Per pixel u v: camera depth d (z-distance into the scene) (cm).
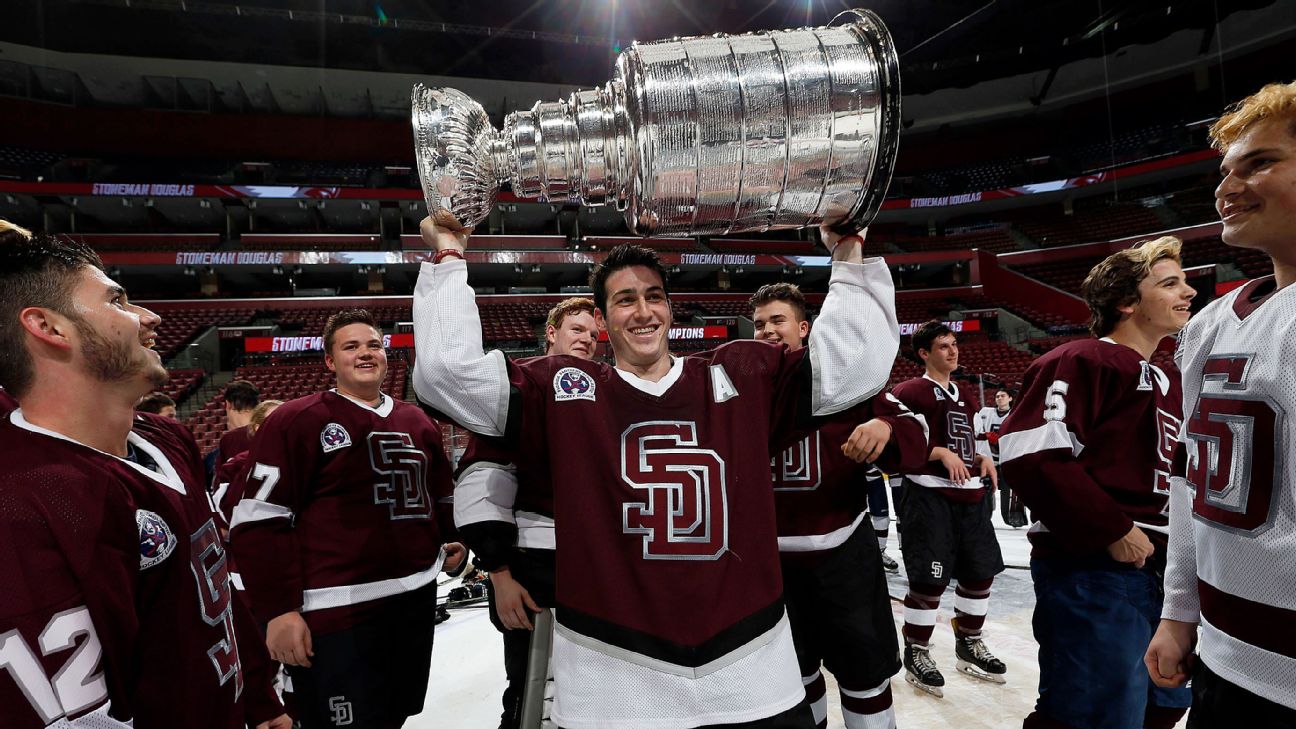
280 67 2086
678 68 111
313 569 216
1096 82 2331
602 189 127
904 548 329
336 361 239
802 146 114
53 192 1839
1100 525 180
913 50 2153
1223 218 118
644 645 122
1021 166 2528
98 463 108
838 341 136
